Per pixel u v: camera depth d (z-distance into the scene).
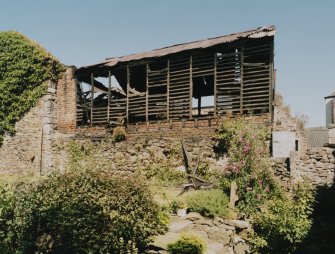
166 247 7.27
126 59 17.30
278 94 14.73
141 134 16.30
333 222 9.76
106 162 16.34
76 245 6.52
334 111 24.59
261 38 13.86
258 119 13.62
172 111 15.84
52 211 6.94
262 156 11.42
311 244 8.15
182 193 11.65
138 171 15.27
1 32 18.88
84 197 7.28
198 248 7.10
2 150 19.23
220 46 14.73
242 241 8.40
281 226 7.69
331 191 11.17
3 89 18.69
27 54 18.52
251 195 10.29
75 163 16.84
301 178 11.62
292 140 12.45
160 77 16.38
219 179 11.97
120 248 6.81
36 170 18.02
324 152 11.49
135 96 17.30
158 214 8.18
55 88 18.77
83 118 18.92
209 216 9.38
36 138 18.31
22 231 7.01
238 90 14.42
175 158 14.64
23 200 7.35
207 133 14.54
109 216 7.00
